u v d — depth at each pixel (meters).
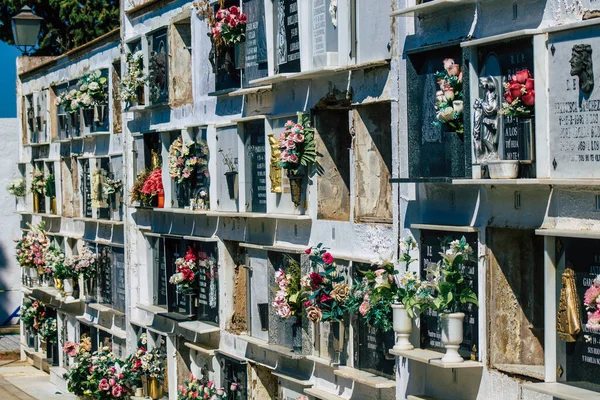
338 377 15.91
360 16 14.90
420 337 13.52
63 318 29.72
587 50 10.61
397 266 14.05
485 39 11.77
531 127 11.32
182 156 20.72
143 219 23.55
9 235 36.03
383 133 15.39
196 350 21.11
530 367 12.19
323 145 16.39
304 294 16.22
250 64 18.14
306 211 16.69
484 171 12.02
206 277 20.36
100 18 42.34
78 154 28.41
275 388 18.77
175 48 21.59
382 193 15.45
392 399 14.56
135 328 23.91
